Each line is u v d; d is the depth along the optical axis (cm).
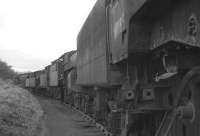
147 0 404
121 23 555
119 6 576
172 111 401
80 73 1364
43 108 2070
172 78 464
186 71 424
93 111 1363
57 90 3158
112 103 836
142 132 601
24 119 1023
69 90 2364
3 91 1469
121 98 646
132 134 603
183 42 357
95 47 921
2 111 928
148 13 459
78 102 1941
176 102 381
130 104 578
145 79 550
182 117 348
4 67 3853
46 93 4153
